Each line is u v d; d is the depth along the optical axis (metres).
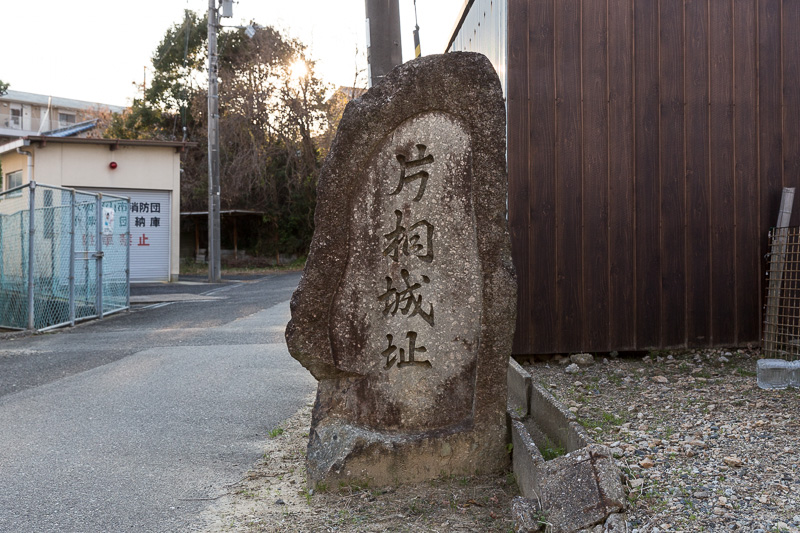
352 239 4.08
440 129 4.09
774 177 6.90
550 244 6.68
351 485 3.90
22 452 4.65
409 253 4.09
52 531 3.40
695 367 6.30
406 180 4.10
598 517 2.85
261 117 28.73
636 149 6.75
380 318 4.07
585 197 6.71
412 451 3.96
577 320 6.71
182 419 5.44
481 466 4.03
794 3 6.91
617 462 3.66
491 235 4.06
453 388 4.07
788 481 3.29
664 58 6.77
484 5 7.94
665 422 4.51
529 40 6.63
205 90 29.44
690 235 6.80
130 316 12.12
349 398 4.07
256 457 4.55
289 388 6.43
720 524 2.87
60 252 11.16
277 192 29.39
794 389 5.23
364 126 4.05
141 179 19.20
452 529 3.31
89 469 4.31
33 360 8.02
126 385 6.60
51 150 18.09
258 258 28.75
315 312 4.04
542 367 6.58
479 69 4.05
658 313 6.77
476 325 4.07
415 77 4.05
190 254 29.81
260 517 3.55
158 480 4.12
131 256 19.50
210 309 12.87
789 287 6.60
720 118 6.84
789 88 6.92
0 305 11.12
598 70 6.71
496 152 4.06
